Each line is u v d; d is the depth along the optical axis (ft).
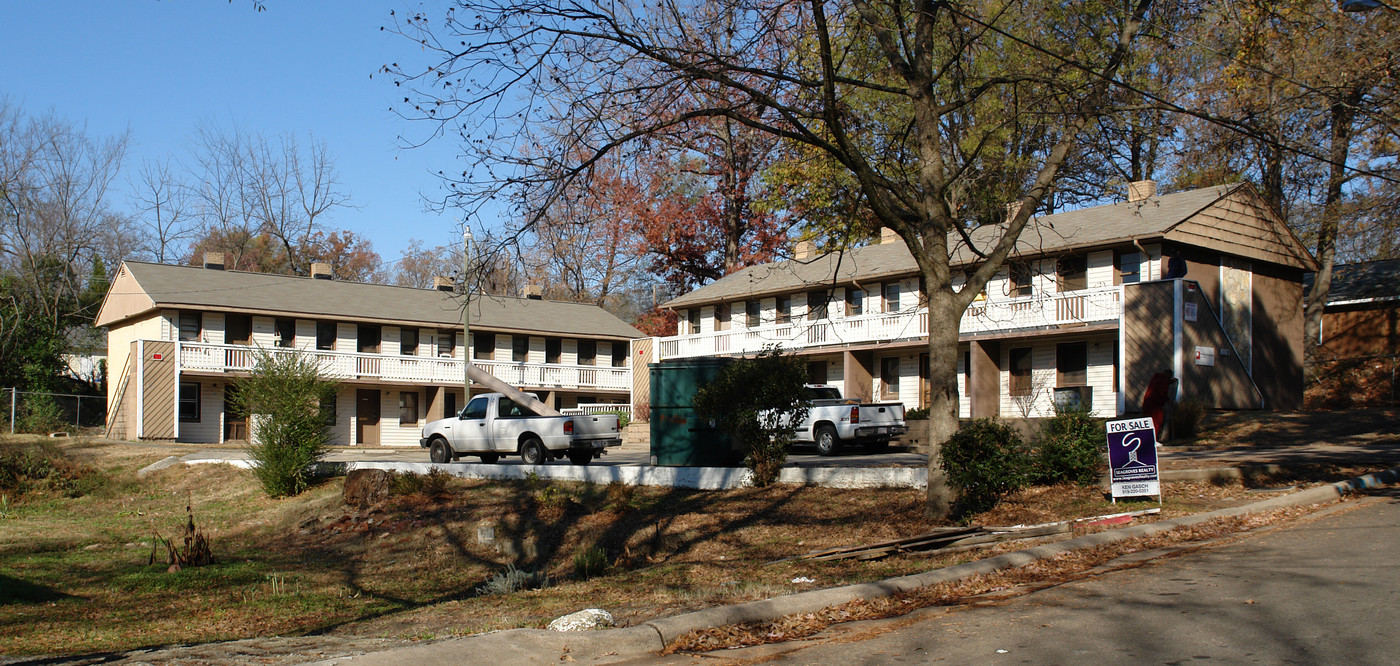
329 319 126.52
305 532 60.44
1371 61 61.67
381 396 132.77
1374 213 88.38
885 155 48.65
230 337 121.39
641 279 214.28
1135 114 52.42
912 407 107.24
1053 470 47.65
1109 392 90.63
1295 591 24.75
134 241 190.39
